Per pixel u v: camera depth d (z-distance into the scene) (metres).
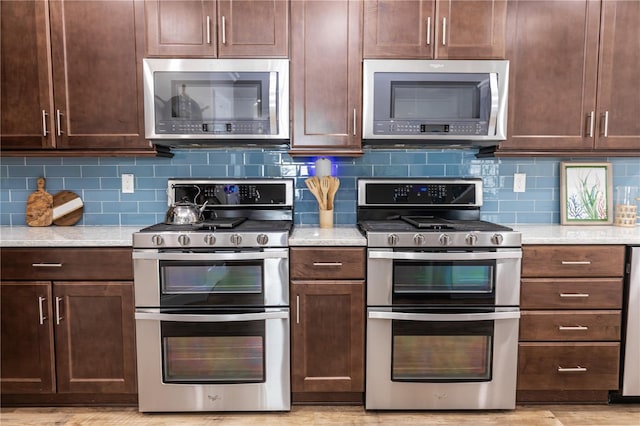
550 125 2.32
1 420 2.07
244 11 2.21
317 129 2.27
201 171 2.61
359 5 2.22
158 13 2.21
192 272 2.06
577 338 2.12
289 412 2.14
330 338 2.11
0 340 2.09
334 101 2.26
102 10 2.22
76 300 2.08
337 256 2.07
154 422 2.07
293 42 2.23
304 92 2.25
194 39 2.21
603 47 2.28
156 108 2.21
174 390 2.10
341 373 2.12
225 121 2.22
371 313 2.06
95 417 2.11
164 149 2.47
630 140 2.32
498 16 2.24
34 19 2.22
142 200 2.61
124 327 2.09
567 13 2.27
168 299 2.06
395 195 2.55
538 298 2.10
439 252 2.04
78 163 2.59
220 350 2.10
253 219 2.56
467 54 2.24
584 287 2.10
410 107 2.24
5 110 2.25
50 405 2.18
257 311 2.08
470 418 2.10
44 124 2.25
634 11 2.27
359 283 2.08
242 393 2.11
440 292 2.08
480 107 2.24
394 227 2.17
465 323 2.08
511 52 2.28
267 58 2.22
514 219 2.63
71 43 2.23
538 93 2.30
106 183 2.60
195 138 2.23
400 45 2.24
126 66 2.24
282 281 2.07
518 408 2.18
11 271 2.07
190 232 2.04
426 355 2.11
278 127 2.23
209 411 2.15
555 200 2.64
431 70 2.22
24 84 2.24
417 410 2.15
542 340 2.12
